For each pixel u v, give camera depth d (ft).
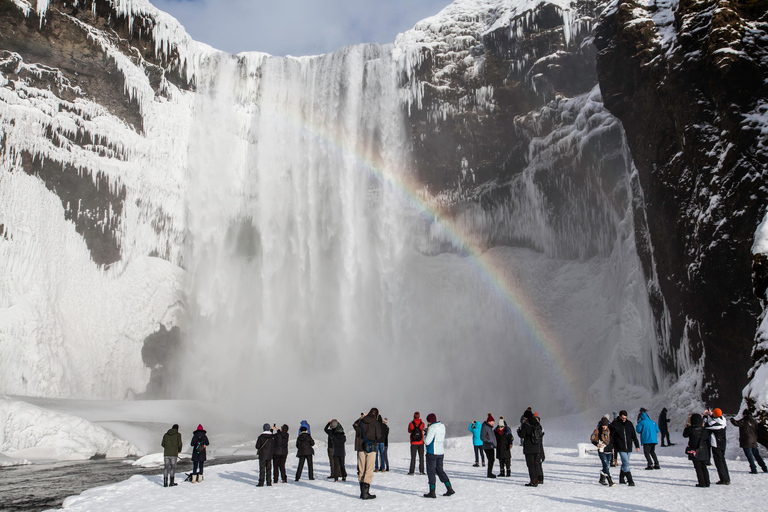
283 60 172.14
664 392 100.68
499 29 148.87
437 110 158.30
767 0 78.02
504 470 45.96
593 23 139.13
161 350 148.36
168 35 153.48
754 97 75.77
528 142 150.41
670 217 90.84
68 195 132.87
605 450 37.45
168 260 159.84
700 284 80.18
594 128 127.54
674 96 87.35
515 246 165.27
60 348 122.72
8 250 118.32
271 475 46.21
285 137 173.06
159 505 34.37
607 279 138.21
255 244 175.32
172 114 157.28
